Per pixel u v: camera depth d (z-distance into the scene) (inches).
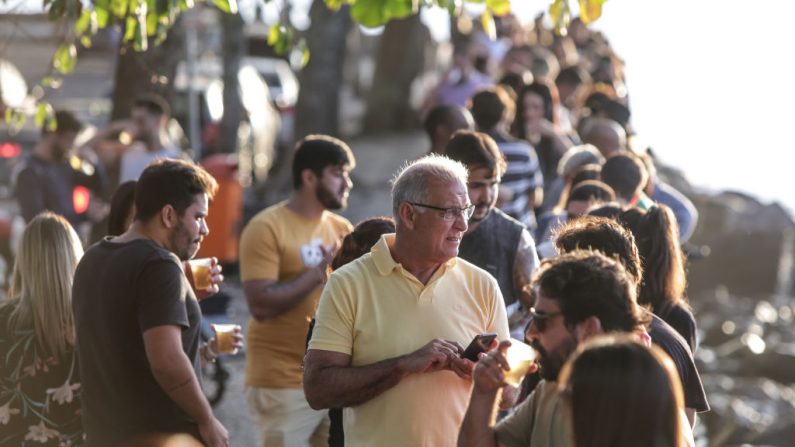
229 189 1169.4
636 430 315.9
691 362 454.0
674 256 512.1
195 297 496.4
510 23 1893.5
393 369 442.3
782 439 1118.4
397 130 2522.1
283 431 612.4
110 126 941.2
